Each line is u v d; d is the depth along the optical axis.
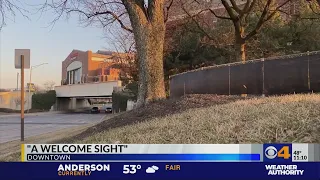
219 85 15.39
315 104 6.93
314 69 11.38
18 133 22.86
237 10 21.33
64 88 81.56
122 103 56.84
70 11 15.30
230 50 26.89
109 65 64.19
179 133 6.36
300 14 23.39
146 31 11.24
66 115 60.97
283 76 12.45
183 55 30.19
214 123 6.59
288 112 6.34
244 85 13.96
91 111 73.62
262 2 22.88
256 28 20.88
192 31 26.28
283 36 26.42
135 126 8.00
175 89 20.28
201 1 23.91
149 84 11.22
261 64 13.30
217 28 27.78
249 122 6.21
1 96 77.75
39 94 82.31
